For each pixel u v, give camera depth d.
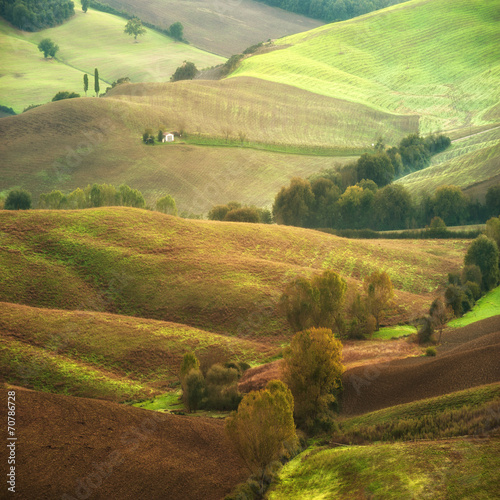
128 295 62.88
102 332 52.25
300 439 32.03
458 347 47.28
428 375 38.47
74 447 27.00
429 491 21.52
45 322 51.97
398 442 27.33
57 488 23.89
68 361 45.94
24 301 58.47
